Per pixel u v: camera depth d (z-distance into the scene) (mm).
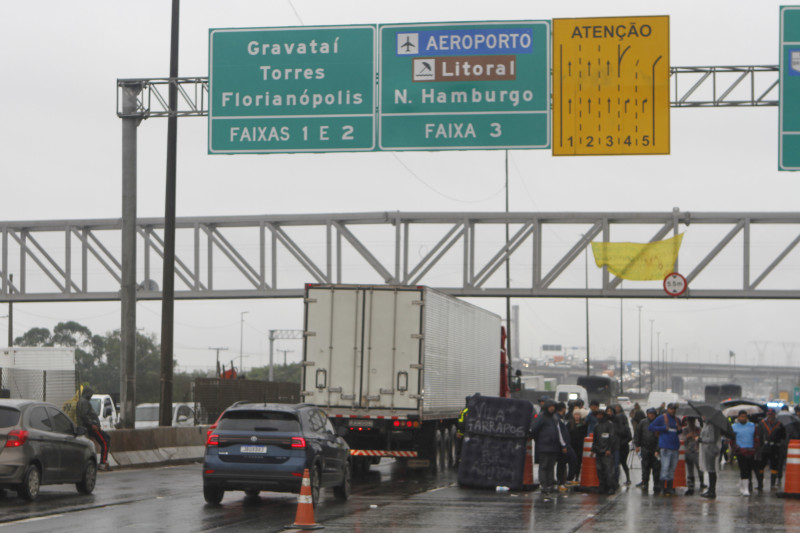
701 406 27516
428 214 51938
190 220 53281
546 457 26156
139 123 32562
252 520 20125
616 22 28797
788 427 30797
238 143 29938
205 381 46656
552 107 28844
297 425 22531
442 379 33781
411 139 29234
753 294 50219
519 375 51219
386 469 37500
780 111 28766
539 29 28984
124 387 34344
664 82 28656
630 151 28656
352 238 52375
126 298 33438
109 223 54188
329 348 31672
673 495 27859
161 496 25094
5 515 20297
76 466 24719
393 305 31500
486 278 52125
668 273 50656
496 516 21422
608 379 88875
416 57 29328
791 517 22125
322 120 29594
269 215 52656
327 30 29734
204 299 53625
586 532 18938
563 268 51438
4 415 22750
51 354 49375
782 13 28859
